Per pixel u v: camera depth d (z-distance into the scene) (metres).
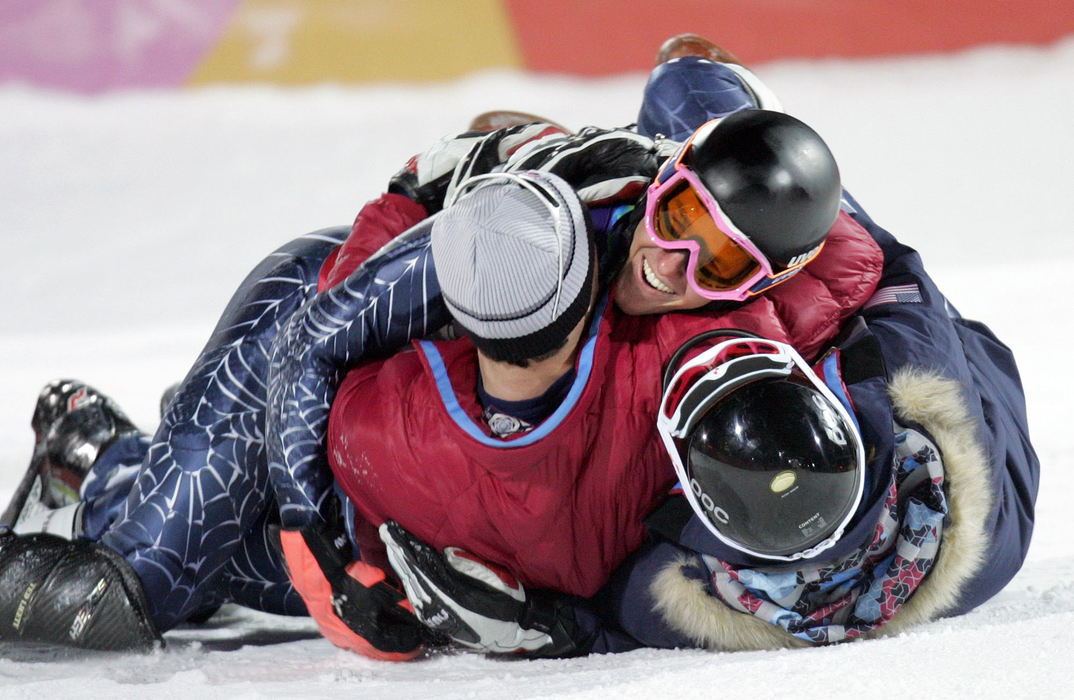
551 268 6.74
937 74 64.88
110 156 53.88
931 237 42.31
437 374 7.60
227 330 9.41
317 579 8.12
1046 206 45.66
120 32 65.38
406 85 64.25
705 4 72.19
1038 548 11.02
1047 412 18.06
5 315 35.91
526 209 6.83
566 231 6.84
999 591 8.66
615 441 7.55
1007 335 24.83
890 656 6.61
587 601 8.25
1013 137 55.19
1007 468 8.45
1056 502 12.95
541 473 7.50
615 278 7.79
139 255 42.66
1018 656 6.39
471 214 6.90
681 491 7.71
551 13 71.06
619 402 7.53
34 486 10.51
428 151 9.84
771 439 6.82
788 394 6.94
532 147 8.82
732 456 6.87
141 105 60.75
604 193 8.12
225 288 38.78
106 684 7.68
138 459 10.30
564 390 7.48
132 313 35.91
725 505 7.01
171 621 9.05
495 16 70.69
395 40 68.25
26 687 7.60
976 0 71.88
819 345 8.37
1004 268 35.44
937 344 8.14
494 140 9.35
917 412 7.65
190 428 9.11
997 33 69.12
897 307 8.47
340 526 8.33
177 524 8.90
